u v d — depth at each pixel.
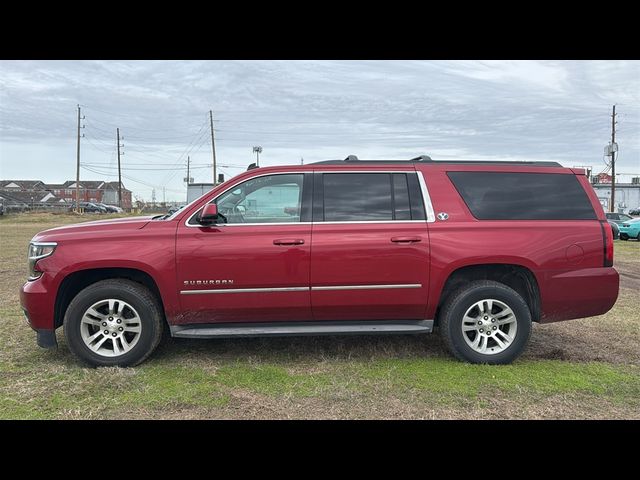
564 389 3.93
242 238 4.31
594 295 4.45
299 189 4.51
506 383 4.04
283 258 4.30
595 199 4.64
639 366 4.49
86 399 3.72
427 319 4.55
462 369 4.36
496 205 4.54
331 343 5.11
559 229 4.46
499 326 4.52
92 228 4.40
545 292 4.43
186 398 3.74
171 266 4.26
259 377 4.16
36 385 3.96
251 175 4.50
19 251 14.08
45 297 4.24
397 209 4.48
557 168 4.71
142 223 4.41
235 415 3.48
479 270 4.65
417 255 4.38
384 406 3.62
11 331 5.47
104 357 4.32
